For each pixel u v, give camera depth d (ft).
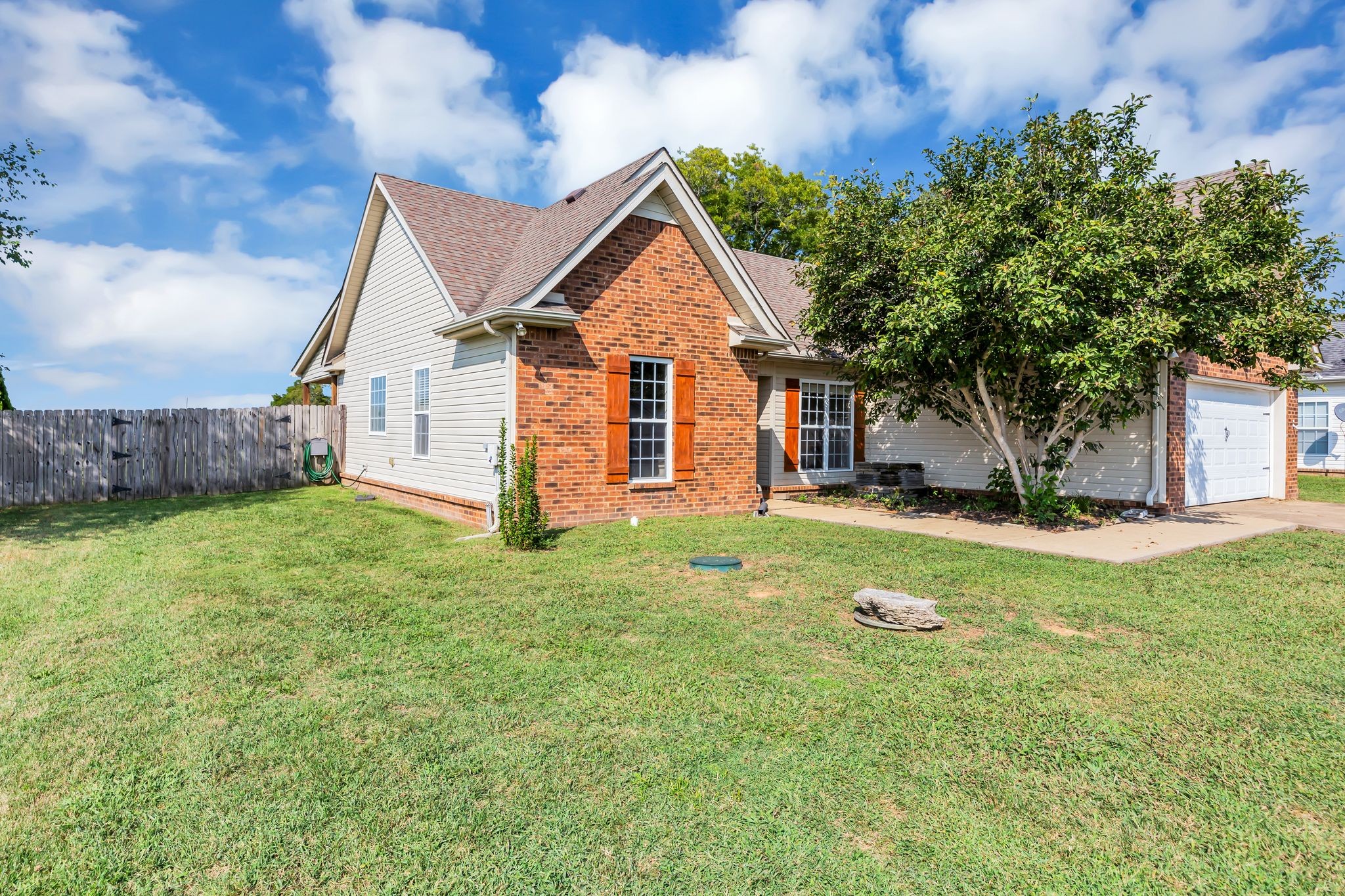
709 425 38.63
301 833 9.00
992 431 40.37
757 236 101.91
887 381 40.06
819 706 12.84
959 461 47.29
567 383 33.35
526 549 27.91
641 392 36.65
